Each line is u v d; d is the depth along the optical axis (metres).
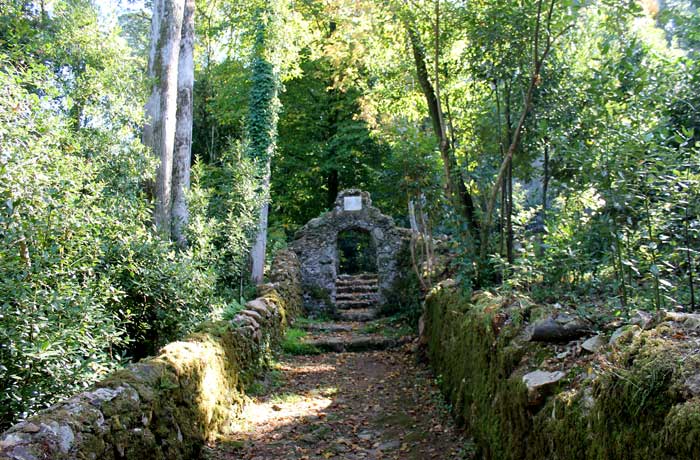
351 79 9.99
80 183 4.68
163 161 7.93
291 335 10.13
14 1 7.02
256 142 11.85
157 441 3.74
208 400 4.90
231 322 6.59
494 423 3.88
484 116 6.77
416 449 4.92
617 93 4.39
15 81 4.30
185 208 8.88
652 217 3.47
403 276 12.63
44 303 3.65
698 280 3.52
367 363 8.98
